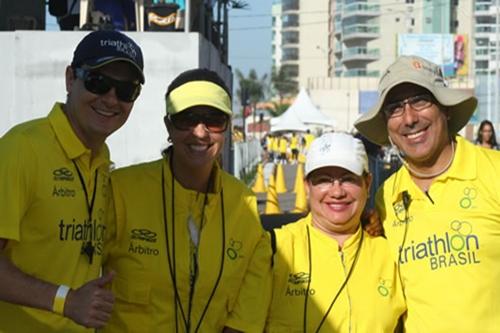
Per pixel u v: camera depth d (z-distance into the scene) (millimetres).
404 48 88062
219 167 4035
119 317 3840
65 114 3635
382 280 4020
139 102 9891
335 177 4012
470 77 93625
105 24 10672
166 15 11047
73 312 3232
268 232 4160
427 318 3852
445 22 113000
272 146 43250
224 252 3926
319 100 100250
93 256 3648
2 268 3277
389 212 4168
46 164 3494
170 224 3891
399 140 4082
